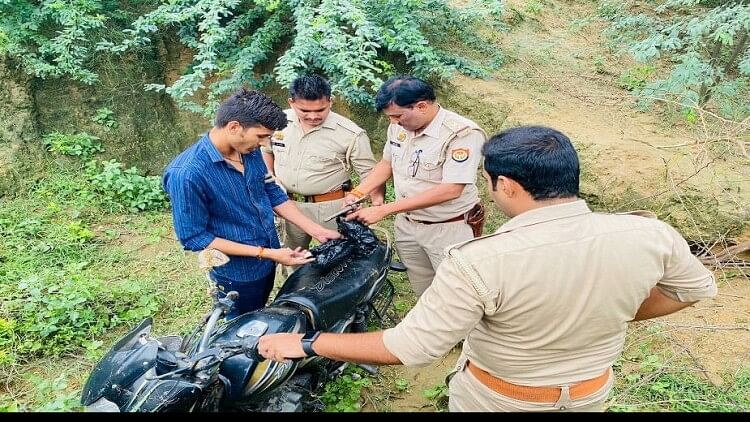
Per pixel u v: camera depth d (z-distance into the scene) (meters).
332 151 3.72
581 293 1.81
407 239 3.70
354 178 5.64
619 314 1.89
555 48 6.33
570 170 1.84
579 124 5.00
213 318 2.53
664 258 1.90
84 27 5.80
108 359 2.47
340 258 3.24
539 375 1.98
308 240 4.11
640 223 1.91
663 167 4.37
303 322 2.77
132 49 6.28
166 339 2.84
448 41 6.17
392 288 3.82
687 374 3.23
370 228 3.79
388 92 3.14
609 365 2.04
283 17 6.07
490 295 1.81
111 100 6.22
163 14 5.56
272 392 2.63
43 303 4.03
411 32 5.34
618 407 2.96
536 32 6.67
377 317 3.59
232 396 2.50
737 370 3.24
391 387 3.49
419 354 1.90
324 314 2.89
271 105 2.76
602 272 1.81
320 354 2.14
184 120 6.48
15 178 5.63
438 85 5.63
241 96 2.76
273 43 6.05
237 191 2.98
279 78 5.06
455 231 3.51
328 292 2.99
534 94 5.47
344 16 5.06
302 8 5.31
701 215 4.10
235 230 3.07
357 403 3.31
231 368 2.51
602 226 1.87
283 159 3.79
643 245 1.86
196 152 2.85
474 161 3.23
